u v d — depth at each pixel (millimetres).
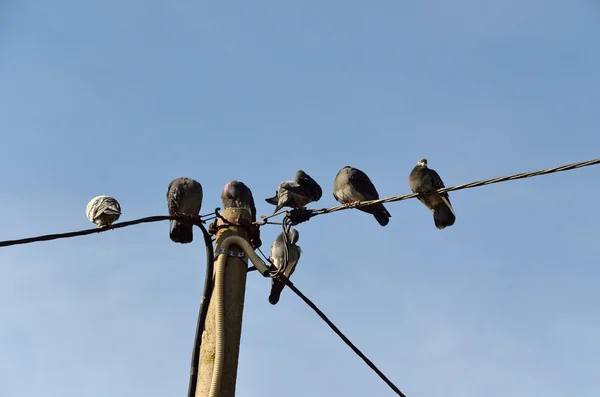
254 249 9070
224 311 7891
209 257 8445
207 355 7621
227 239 8328
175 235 10820
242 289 8156
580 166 8469
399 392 9242
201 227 8539
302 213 9883
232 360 7691
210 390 7348
